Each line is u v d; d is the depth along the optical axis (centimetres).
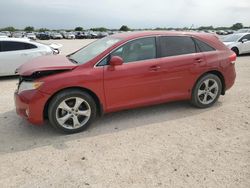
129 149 393
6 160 366
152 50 494
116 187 307
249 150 388
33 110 418
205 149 391
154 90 495
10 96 667
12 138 432
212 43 554
